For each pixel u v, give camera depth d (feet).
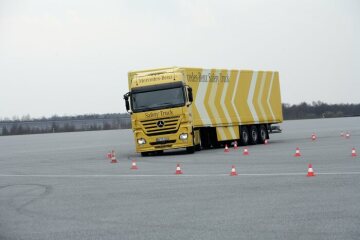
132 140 246.47
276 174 62.64
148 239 33.91
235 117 124.88
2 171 89.04
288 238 32.63
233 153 100.99
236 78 126.72
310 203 42.83
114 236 35.12
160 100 102.22
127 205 46.47
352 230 33.78
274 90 142.82
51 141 305.94
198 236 34.04
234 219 38.40
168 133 101.86
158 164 84.89
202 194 50.34
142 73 106.63
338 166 68.03
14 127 650.84
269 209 41.29
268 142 141.18
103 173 74.84
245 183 56.18
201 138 116.16
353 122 384.47
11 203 50.67
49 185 63.82
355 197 44.39
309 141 134.51
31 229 38.40
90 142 243.81
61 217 42.39
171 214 41.39
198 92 112.68
